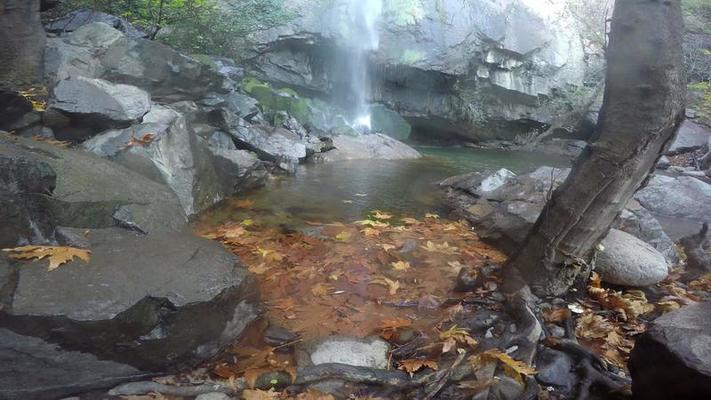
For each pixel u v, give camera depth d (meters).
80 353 2.39
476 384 2.69
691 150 12.91
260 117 9.21
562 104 14.88
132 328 2.47
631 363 2.59
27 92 6.18
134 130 5.33
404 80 14.90
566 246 3.54
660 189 7.41
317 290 3.72
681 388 2.25
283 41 13.23
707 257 5.13
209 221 5.21
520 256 3.79
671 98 2.94
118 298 2.48
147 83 7.33
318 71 14.09
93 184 3.76
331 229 5.13
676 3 2.91
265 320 3.22
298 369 2.66
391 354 2.96
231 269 3.10
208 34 10.49
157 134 5.30
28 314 2.26
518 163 11.60
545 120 15.19
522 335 3.04
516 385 2.75
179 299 2.61
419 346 3.04
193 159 5.59
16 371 2.31
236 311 2.99
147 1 9.65
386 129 15.38
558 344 3.11
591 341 3.35
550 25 15.35
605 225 3.45
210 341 2.79
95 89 5.69
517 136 15.07
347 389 2.65
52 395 2.40
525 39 14.87
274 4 12.78
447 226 5.55
